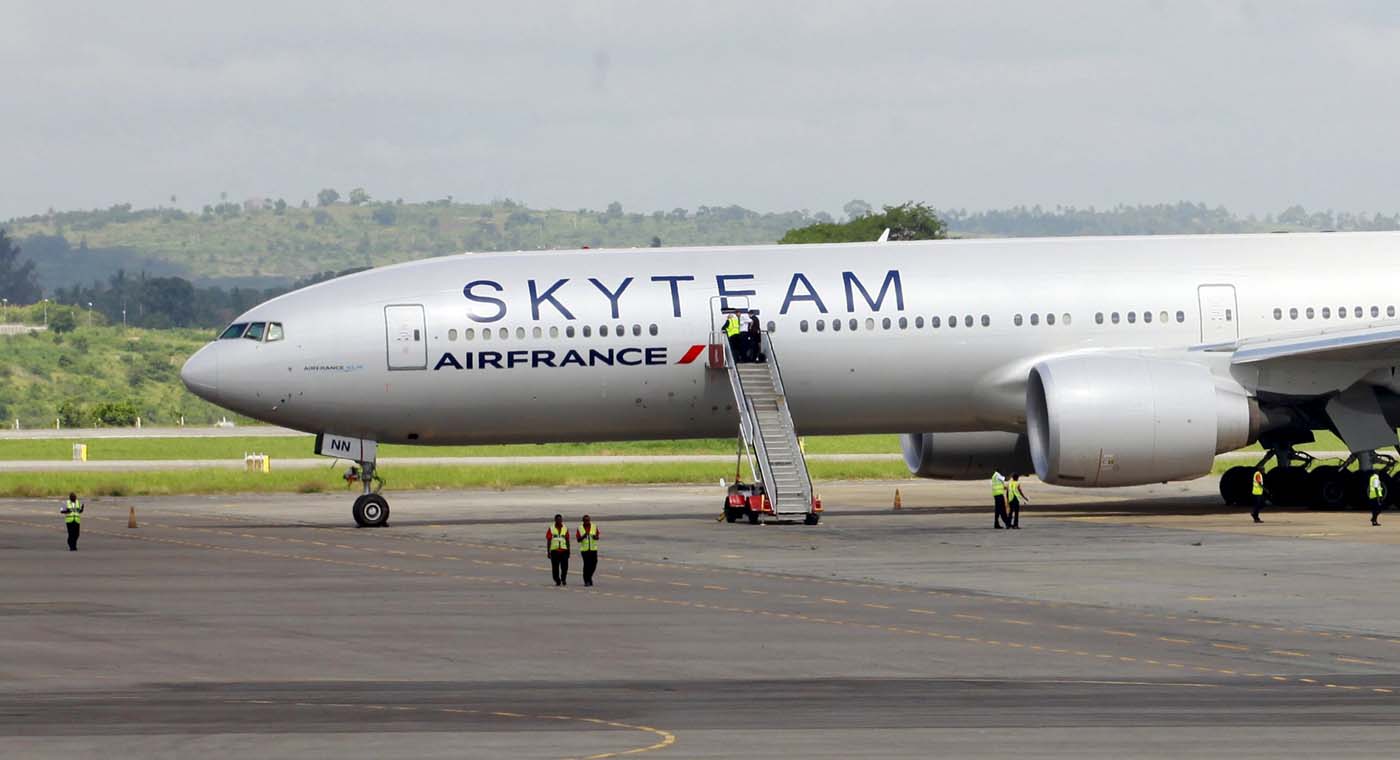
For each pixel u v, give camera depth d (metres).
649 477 130.12
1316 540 77.38
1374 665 44.72
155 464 159.12
